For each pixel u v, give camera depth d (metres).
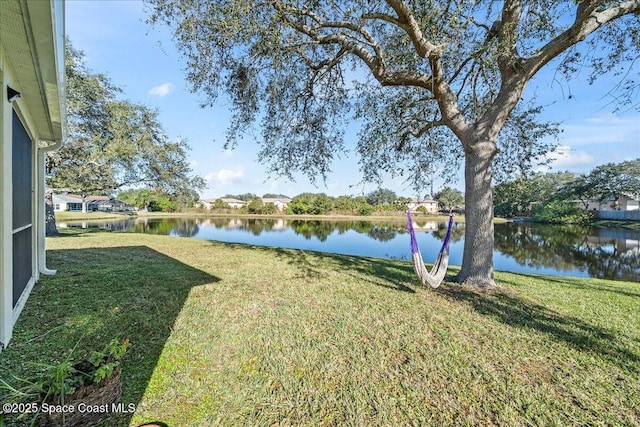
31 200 4.18
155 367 2.20
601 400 1.96
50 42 2.01
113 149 10.35
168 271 5.25
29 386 1.50
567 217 29.36
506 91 4.55
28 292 3.67
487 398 1.96
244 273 5.35
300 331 2.89
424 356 2.47
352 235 18.25
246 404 1.84
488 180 4.71
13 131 2.94
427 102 6.16
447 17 3.87
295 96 6.70
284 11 4.12
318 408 1.83
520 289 4.71
